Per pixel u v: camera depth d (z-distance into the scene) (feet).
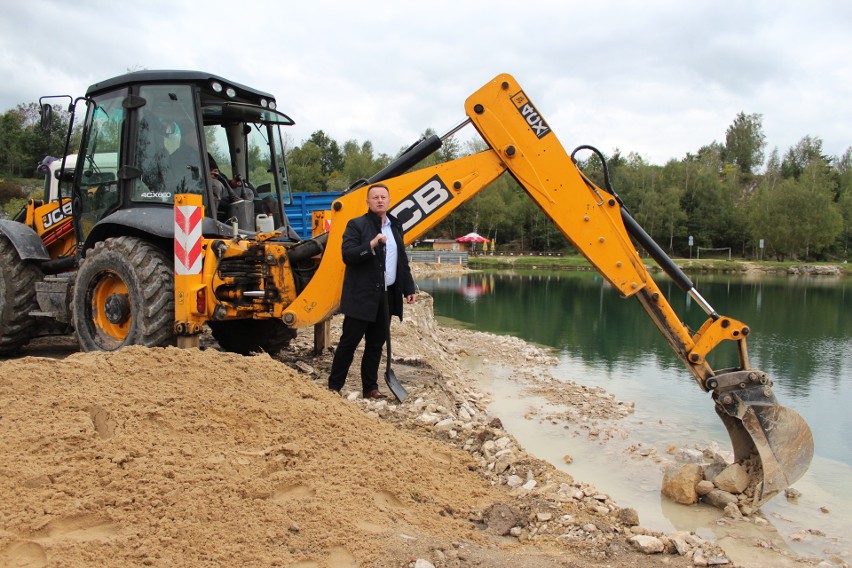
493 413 23.38
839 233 219.41
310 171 228.43
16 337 22.82
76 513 8.82
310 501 10.46
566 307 68.59
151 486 9.66
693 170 261.03
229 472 10.47
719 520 13.92
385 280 17.26
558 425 21.98
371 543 9.71
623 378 31.09
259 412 12.53
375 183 18.31
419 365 23.41
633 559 10.69
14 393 11.48
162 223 19.12
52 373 12.30
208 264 18.40
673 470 15.65
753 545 12.64
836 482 17.07
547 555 10.45
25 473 9.33
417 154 18.42
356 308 16.99
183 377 13.26
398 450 13.06
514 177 17.74
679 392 27.96
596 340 44.45
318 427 12.78
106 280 19.75
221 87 20.12
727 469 15.07
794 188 217.77
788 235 213.05
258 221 22.30
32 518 8.56
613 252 17.03
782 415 14.48
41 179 146.82
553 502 12.44
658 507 14.66
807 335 47.44
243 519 9.55
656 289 16.70
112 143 20.58
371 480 11.60
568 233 17.29
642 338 45.37
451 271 150.20
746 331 15.66
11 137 153.28
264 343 22.91
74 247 23.89
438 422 16.21
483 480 13.38
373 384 18.15
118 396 11.96
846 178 301.84
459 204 18.06
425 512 11.27
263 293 18.66
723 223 241.96
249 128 23.38
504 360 35.53
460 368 32.42
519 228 245.86
